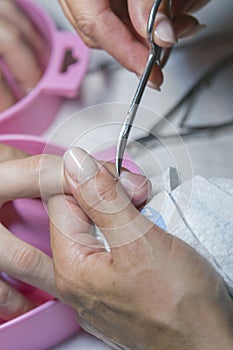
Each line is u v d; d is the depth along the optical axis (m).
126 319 0.59
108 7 0.74
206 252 0.56
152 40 0.68
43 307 0.66
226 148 0.87
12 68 0.95
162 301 0.56
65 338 0.73
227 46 0.96
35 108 0.88
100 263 0.58
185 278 0.55
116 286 0.57
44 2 1.05
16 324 0.65
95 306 0.60
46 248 0.76
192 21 0.81
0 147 0.78
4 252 0.67
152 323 0.57
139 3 0.69
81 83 0.93
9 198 0.71
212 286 0.56
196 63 0.95
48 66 0.90
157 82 0.73
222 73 0.94
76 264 0.60
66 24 1.03
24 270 0.66
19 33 0.95
